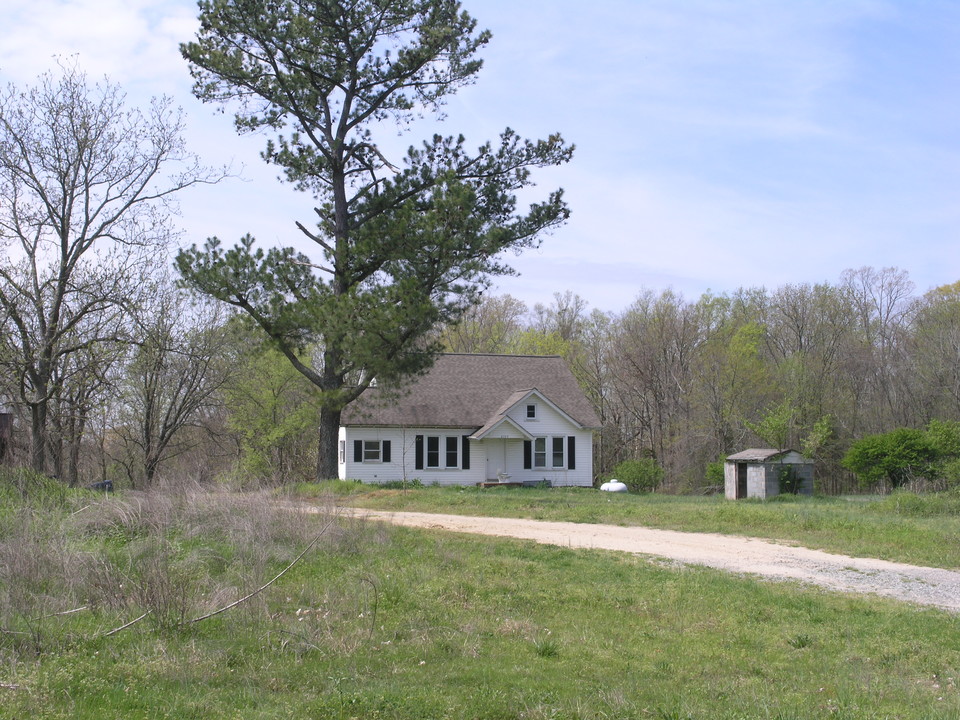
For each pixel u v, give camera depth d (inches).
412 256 1098.7
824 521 813.2
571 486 1545.3
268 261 1111.0
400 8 1125.7
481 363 1697.8
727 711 311.4
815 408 2006.6
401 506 1016.2
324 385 1195.3
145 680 309.9
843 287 2301.9
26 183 1061.1
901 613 494.3
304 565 559.5
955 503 893.8
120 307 1147.3
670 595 529.7
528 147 1206.3
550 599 517.0
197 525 619.8
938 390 1934.1
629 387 2273.6
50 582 426.0
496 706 299.6
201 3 1115.3
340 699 292.2
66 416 1295.5
